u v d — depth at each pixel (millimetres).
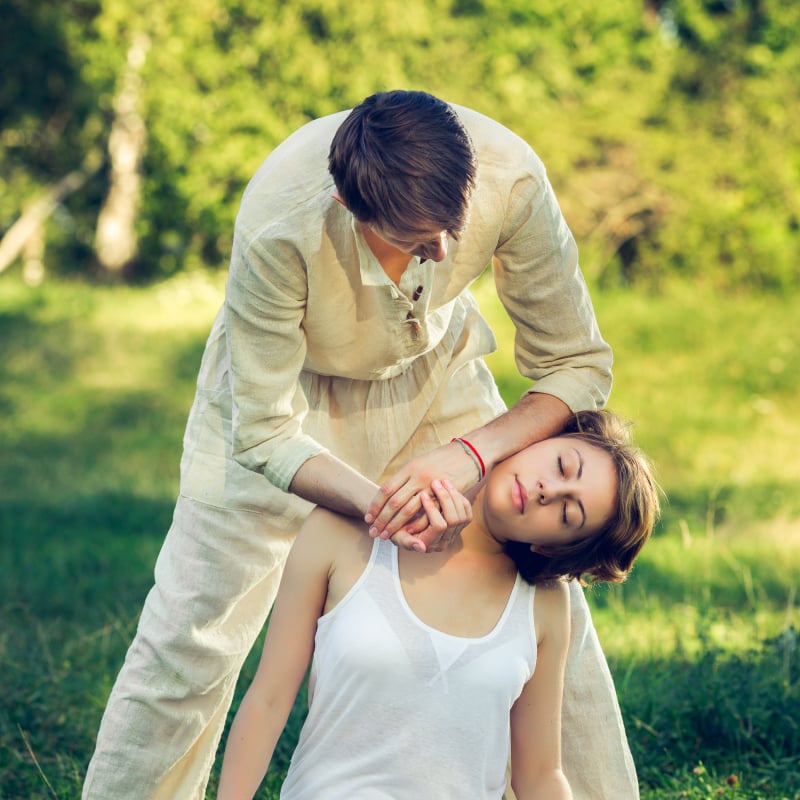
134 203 32875
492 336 5316
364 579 4270
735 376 19891
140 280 33562
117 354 21516
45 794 6090
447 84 29703
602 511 4262
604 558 4395
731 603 9969
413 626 4180
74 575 10445
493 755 4227
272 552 4996
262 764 4254
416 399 5102
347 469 4398
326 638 4238
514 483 4254
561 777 4473
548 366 4836
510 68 29922
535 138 28219
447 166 3707
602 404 4859
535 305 4707
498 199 4391
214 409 4969
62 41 31891
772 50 31672
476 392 5246
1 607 9094
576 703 5047
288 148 4371
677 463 16422
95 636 8102
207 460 4945
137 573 10500
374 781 4090
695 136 28359
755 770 6434
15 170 34781
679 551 11445
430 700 4121
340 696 4137
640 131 28000
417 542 4121
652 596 9742
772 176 27625
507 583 4395
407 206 3693
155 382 20219
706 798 6039
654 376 20141
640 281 27859
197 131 31125
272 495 4906
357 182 3758
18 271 35469
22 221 33219
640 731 6754
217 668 5004
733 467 16266
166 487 14523
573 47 31531
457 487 4234
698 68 30500
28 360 20859
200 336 22859
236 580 4926
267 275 4309
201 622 4914
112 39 30500
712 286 27328
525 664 4273
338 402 5055
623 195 27656
